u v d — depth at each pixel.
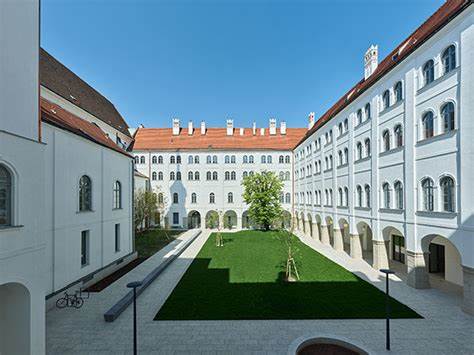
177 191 41.12
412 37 17.39
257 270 17.47
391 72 15.79
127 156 20.23
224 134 44.69
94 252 15.66
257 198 35.66
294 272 16.88
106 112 29.59
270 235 33.53
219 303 11.87
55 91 19.94
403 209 14.77
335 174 23.88
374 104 17.47
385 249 17.11
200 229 39.56
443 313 10.84
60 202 12.77
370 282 14.78
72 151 13.75
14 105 7.70
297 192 38.66
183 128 46.22
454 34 11.60
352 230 20.62
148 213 34.62
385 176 16.45
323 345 8.40
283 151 41.47
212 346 8.58
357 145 20.12
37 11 8.62
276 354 8.16
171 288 13.92
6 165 6.65
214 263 19.47
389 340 8.46
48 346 8.58
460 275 14.34
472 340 8.90
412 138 13.98
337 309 11.20
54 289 12.23
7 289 7.23
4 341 7.20
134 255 20.73
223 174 41.25
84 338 9.05
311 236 31.92
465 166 10.95
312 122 37.03
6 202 6.75
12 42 7.64
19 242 6.88
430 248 17.12
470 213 10.73
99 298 12.76
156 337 9.10
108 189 17.39
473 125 10.69
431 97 12.85
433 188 12.73
